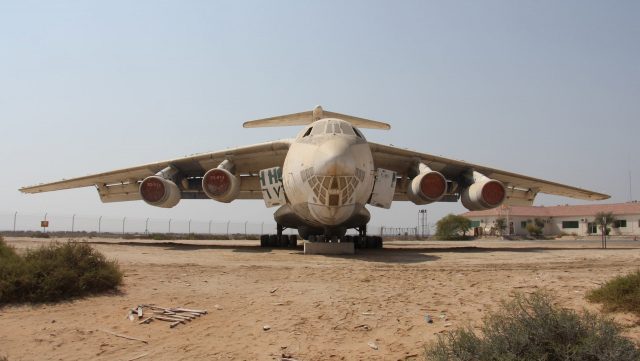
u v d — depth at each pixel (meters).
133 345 5.08
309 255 13.98
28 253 8.05
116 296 7.17
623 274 8.68
